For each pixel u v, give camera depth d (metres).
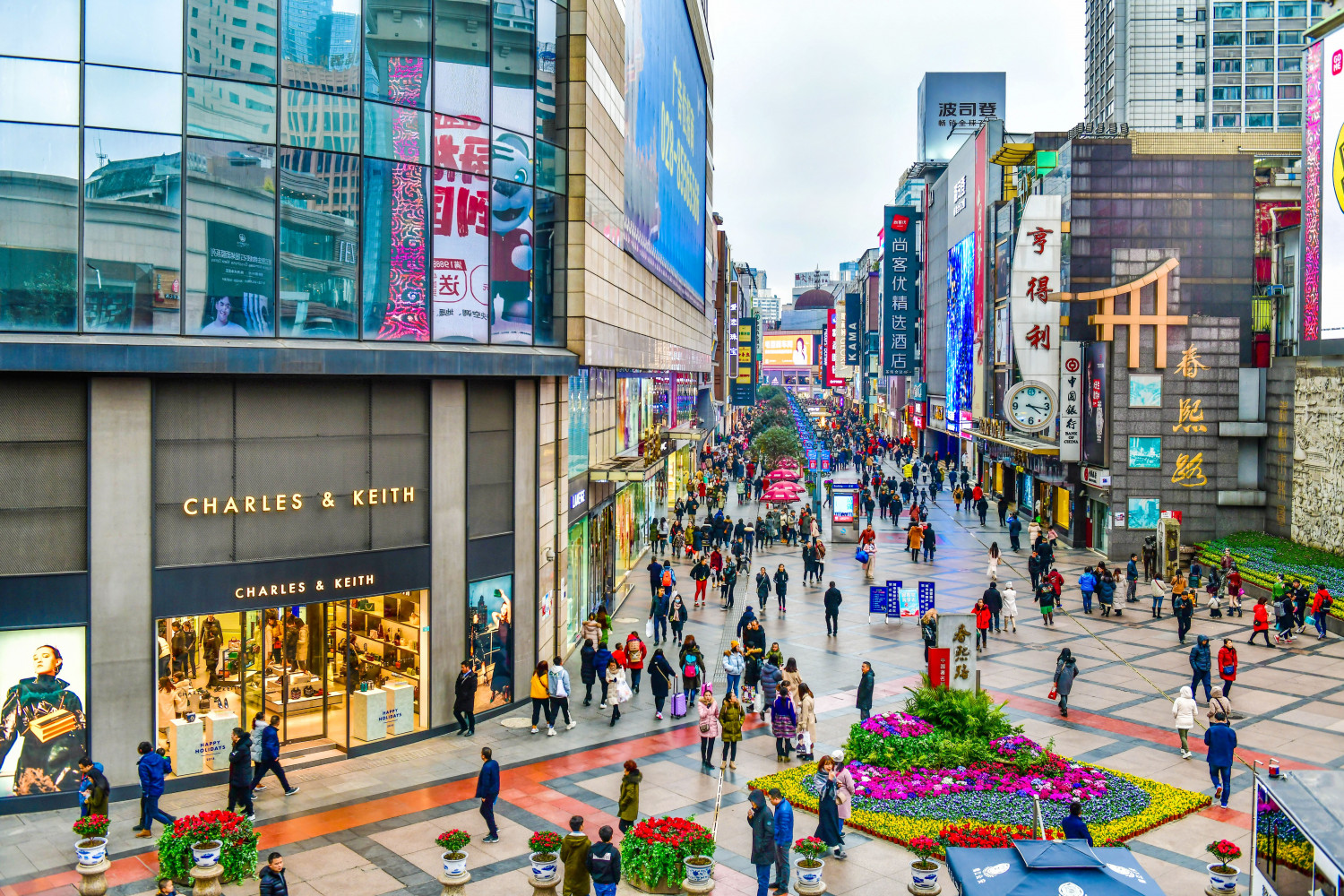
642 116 44.19
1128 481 49.69
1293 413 45.78
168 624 20.72
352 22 23.28
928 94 147.50
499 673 26.69
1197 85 143.62
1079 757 23.06
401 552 24.11
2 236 19.19
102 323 19.98
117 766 20.14
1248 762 22.72
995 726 23.12
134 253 20.28
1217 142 54.59
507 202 26.92
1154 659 32.16
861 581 45.62
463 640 25.42
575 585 33.62
